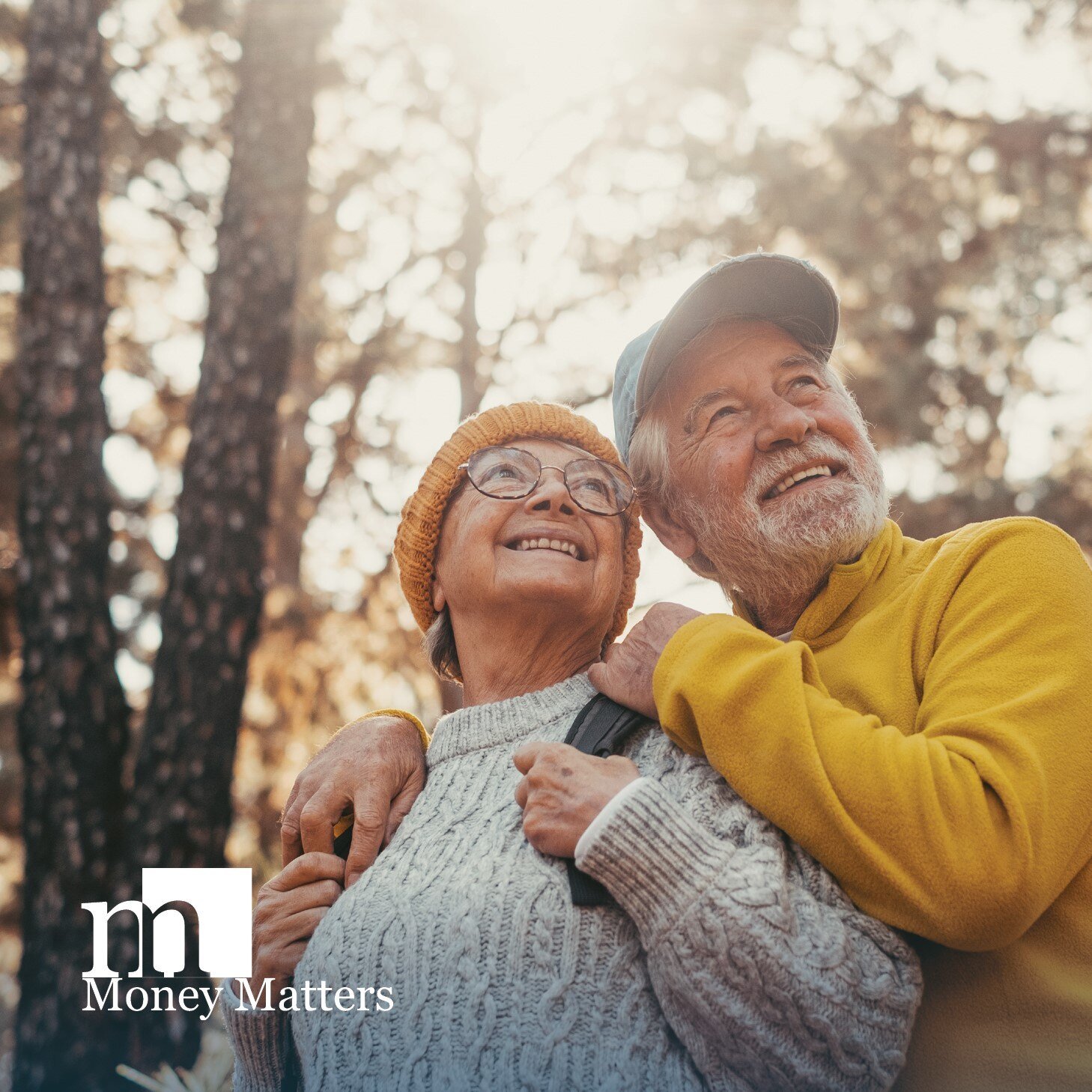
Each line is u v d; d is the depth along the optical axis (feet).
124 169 21.56
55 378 14.46
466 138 20.07
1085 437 23.34
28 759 13.39
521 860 5.25
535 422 6.87
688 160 19.79
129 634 22.75
